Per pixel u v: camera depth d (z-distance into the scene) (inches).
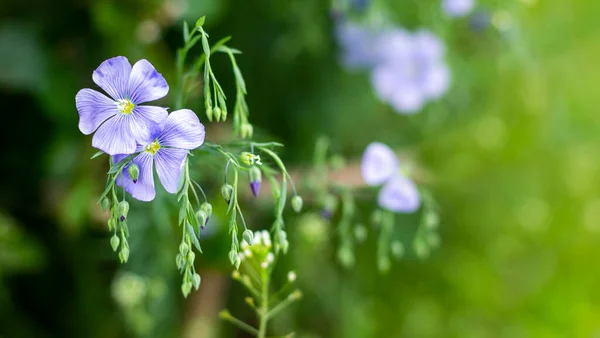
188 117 15.3
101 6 23.5
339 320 26.3
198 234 15.6
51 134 24.4
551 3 28.3
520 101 28.7
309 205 23.9
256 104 27.2
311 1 27.0
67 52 24.6
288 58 27.2
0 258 23.2
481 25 27.0
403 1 27.4
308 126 27.3
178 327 22.9
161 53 24.7
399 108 27.3
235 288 24.0
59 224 23.8
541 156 29.1
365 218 26.4
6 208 24.1
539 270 29.2
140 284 21.8
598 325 28.9
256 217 23.2
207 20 24.9
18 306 24.7
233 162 15.9
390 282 27.9
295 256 23.9
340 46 27.4
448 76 27.4
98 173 23.5
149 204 20.7
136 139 15.1
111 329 24.2
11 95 24.4
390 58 26.9
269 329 24.6
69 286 24.6
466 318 28.5
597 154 29.3
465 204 28.8
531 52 28.0
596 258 29.3
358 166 25.9
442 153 28.7
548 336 28.8
